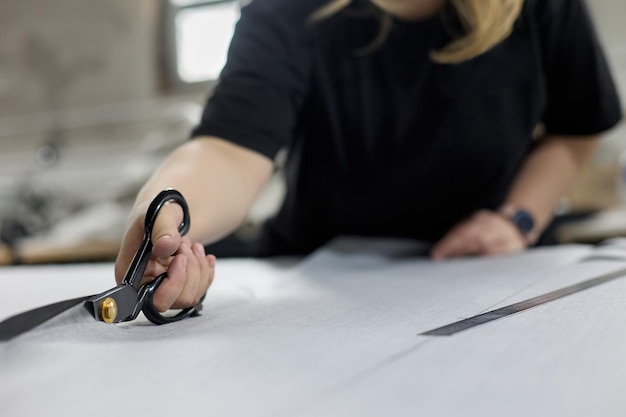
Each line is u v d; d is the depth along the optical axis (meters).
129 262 0.44
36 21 3.96
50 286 0.72
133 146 3.73
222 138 0.64
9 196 2.90
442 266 0.77
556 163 0.96
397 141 0.86
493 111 0.84
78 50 3.88
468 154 0.87
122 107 3.80
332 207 0.95
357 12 0.81
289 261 0.95
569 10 0.83
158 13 3.74
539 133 1.07
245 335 0.35
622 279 0.56
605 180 1.96
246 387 0.24
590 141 0.97
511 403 0.22
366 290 0.58
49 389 0.25
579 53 0.85
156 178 0.55
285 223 1.03
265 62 0.72
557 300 0.45
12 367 0.28
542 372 0.26
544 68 0.87
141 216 0.44
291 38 0.75
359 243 0.93
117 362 0.29
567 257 0.78
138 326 0.40
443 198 0.92
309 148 0.91
